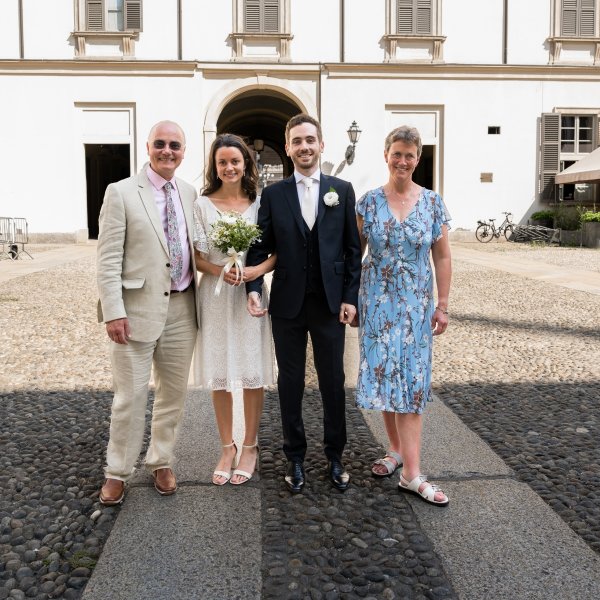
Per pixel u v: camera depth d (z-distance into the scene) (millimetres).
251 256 3393
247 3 19906
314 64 20141
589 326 7715
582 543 2887
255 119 27422
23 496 3344
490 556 2789
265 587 2572
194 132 20062
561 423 4438
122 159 23859
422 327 3354
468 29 20609
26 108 19719
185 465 3725
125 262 3197
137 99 19844
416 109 20609
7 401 4887
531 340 7008
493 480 3541
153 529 2992
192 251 3342
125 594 2520
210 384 3422
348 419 4551
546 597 2510
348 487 3453
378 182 20625
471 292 10320
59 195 20031
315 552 2816
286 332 3400
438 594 2529
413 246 3314
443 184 20875
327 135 20406
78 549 2855
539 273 12664
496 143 20859
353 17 20250
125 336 3139
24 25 19531
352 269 3387
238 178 3404
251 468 3555
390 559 2766
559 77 20719
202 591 2539
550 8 20641
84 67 19609
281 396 3461
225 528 3006
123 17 19797
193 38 19953
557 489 3439
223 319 3408
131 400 3201
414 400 3312
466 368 5871
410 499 3322
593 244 18578
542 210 21141
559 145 20859
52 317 8180
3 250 15305
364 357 3404
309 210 3350
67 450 3947
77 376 5578
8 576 2656
